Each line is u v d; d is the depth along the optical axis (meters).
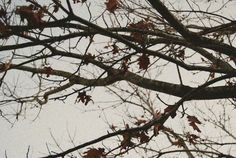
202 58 4.23
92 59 3.21
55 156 2.44
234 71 2.98
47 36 2.52
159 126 2.86
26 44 2.45
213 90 3.60
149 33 3.05
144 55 3.06
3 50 2.40
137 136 2.85
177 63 2.97
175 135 4.16
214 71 3.03
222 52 3.17
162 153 3.22
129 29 3.02
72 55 2.86
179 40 3.22
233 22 3.21
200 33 3.17
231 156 3.50
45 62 3.48
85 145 2.50
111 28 2.98
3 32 2.30
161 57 2.92
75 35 2.62
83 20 2.48
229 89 3.55
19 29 2.35
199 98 3.67
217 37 3.95
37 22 2.37
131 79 4.10
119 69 3.42
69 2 2.37
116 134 2.62
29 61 2.68
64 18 2.44
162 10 2.79
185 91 3.70
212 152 3.49
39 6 2.40
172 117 2.90
